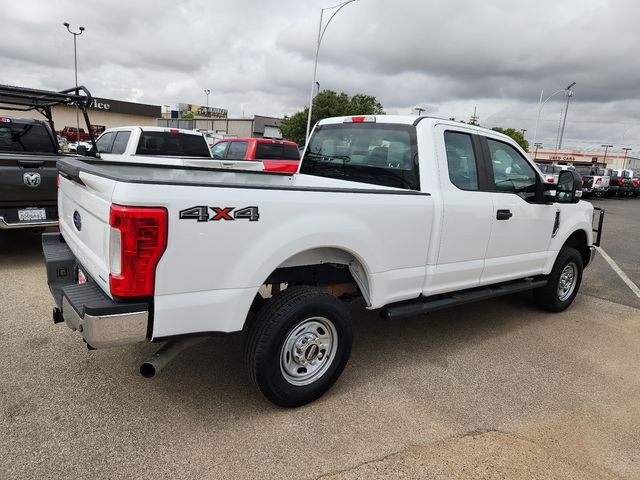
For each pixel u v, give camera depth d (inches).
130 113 2055.9
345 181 175.5
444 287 158.7
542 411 135.0
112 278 97.1
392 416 127.2
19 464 99.7
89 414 118.6
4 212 230.7
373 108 1772.9
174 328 103.1
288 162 436.8
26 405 120.7
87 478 97.1
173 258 99.3
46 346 152.4
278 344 118.3
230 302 108.3
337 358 131.6
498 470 108.0
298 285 129.9
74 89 252.7
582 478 107.4
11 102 271.0
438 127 155.9
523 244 186.9
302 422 121.5
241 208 106.4
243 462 105.1
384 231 134.9
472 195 161.2
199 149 371.9
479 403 136.9
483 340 185.6
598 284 289.4
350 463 107.2
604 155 3201.3
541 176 193.0
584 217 222.4
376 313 207.5
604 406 139.9
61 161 143.5
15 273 228.4
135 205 93.6
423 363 161.2
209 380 138.6
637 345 189.6
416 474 104.9
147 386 133.1
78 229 125.7
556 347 182.7
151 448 107.5
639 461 115.0
